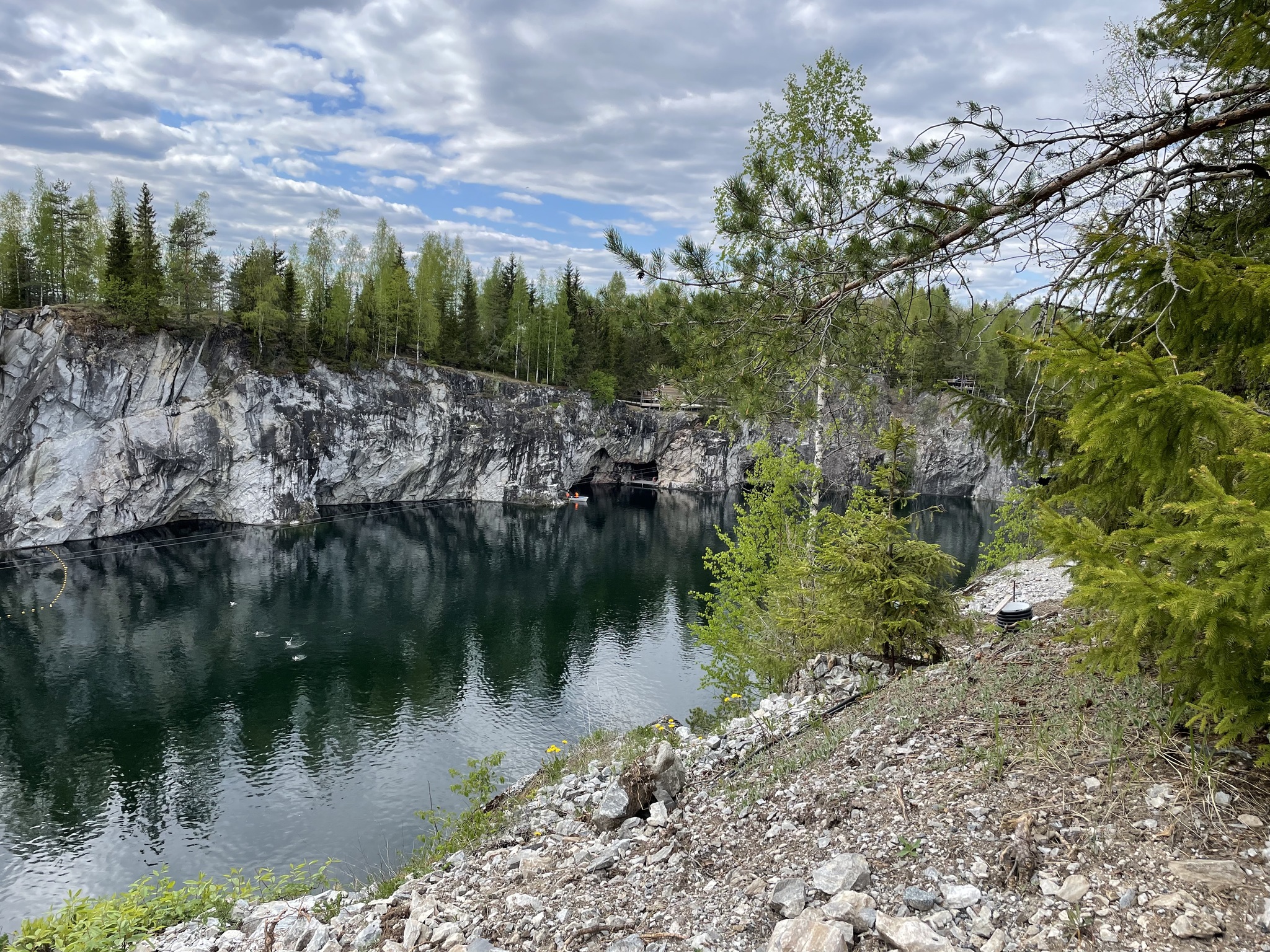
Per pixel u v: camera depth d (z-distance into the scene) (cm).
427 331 8562
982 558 2302
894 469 1023
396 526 7225
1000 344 526
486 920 586
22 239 6944
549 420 9331
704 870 559
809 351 675
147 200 6531
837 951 389
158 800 2334
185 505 6850
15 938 725
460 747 2659
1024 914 384
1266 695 358
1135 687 562
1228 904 346
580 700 3062
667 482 11044
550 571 5403
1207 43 523
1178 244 410
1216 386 454
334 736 2762
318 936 636
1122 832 416
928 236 534
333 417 7544
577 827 784
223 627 3997
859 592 994
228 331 6975
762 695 1472
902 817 508
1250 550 293
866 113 1371
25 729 2816
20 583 4769
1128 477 429
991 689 671
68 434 5950
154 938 722
